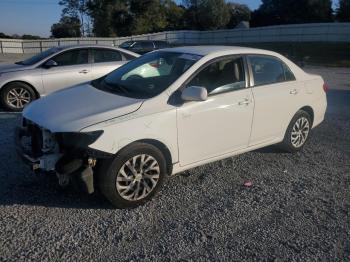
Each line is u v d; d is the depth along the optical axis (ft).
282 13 252.01
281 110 18.58
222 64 16.51
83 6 259.19
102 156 12.99
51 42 155.22
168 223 13.01
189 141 15.14
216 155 16.38
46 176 16.08
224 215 13.67
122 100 14.57
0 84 28.19
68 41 157.89
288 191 15.87
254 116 17.22
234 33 181.47
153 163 14.14
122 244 11.74
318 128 25.94
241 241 12.14
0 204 13.78
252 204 14.58
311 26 158.61
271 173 17.69
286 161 19.34
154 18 229.66
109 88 16.24
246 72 17.25
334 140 23.26
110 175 13.25
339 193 15.90
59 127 13.10
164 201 14.56
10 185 15.29
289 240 12.32
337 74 71.31
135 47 82.53
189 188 15.74
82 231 12.34
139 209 13.91
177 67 15.99
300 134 20.31
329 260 11.40
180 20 249.34
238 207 14.29
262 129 17.90
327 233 12.82
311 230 12.96
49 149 13.56
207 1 239.91
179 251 11.49
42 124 13.60
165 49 18.34
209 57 16.19
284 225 13.19
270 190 15.88
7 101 28.50
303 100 19.80
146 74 16.69
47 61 29.78
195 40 187.21
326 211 14.30
